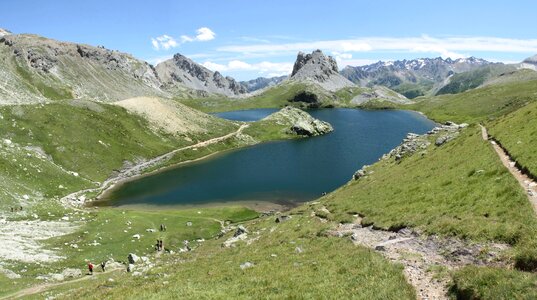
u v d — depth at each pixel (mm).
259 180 131375
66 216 81688
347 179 126750
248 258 35812
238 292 24125
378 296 20531
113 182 137625
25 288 43656
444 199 37594
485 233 25781
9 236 63438
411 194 45375
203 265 36188
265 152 186125
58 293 39500
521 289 17016
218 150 195750
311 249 35438
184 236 73625
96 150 153125
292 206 100625
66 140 149375
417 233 31812
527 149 40750
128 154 162000
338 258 29156
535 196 29234
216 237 71438
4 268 49562
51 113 161375
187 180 137625
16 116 149375
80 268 54781
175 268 36750
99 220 78750
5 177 101750
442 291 20641
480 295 18141
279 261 31922
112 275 46281
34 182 110125
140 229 74625
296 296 22156
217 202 108125
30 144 138500
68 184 120875
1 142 120500
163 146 183125
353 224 43906
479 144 54281
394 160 82812
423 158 67375
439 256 25781
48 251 59812
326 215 52219
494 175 37969
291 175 136125
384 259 26547
